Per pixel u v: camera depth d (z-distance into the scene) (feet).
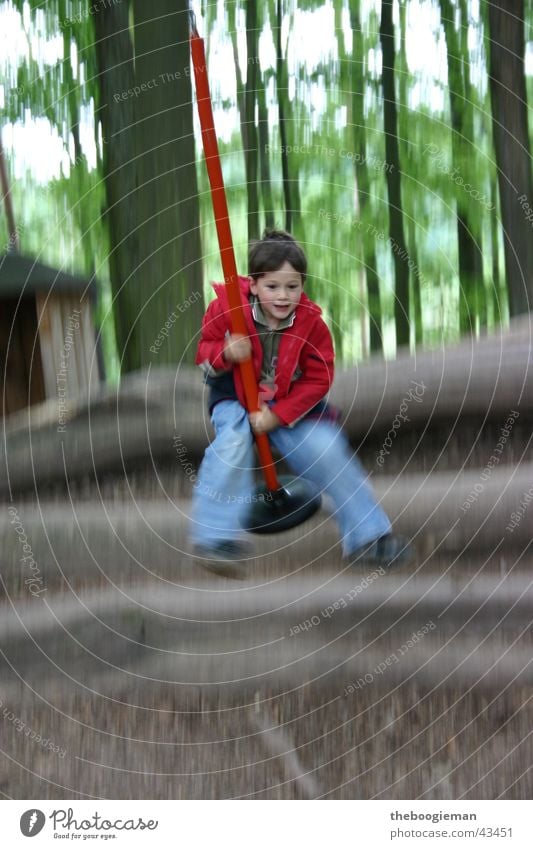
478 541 8.95
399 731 7.59
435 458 10.69
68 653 8.36
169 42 16.49
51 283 13.65
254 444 8.09
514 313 21.43
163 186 16.52
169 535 9.69
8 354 13.39
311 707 7.85
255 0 24.14
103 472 11.25
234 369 7.91
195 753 7.64
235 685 8.05
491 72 21.72
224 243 7.77
